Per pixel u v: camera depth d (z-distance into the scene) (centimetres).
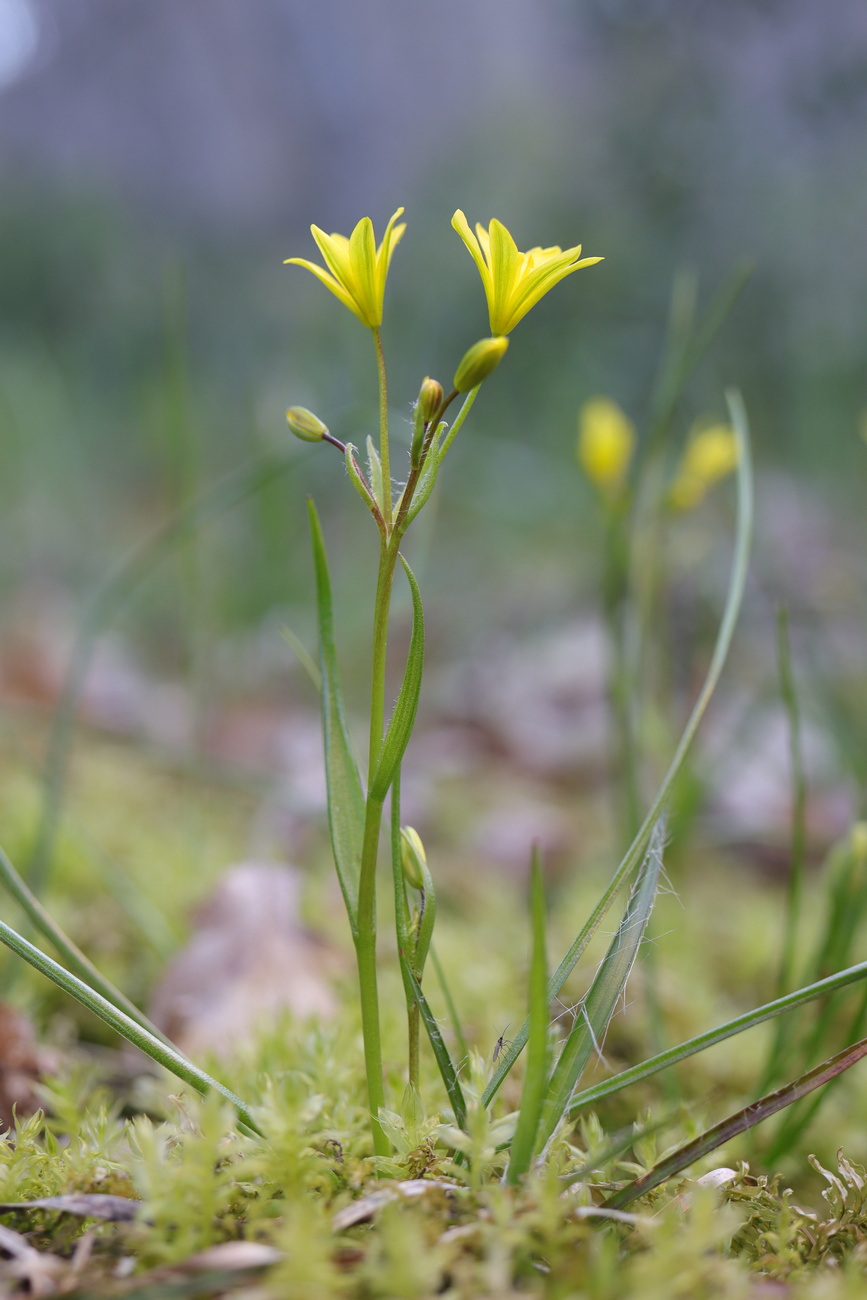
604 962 29
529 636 108
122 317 192
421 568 51
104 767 73
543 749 88
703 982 48
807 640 72
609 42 149
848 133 135
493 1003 41
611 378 138
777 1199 29
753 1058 40
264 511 92
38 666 93
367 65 294
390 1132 29
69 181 238
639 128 143
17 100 319
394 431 41
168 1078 35
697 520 85
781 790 73
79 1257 27
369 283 28
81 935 46
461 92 243
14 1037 36
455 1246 27
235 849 61
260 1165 27
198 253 232
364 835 28
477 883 60
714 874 67
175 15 311
